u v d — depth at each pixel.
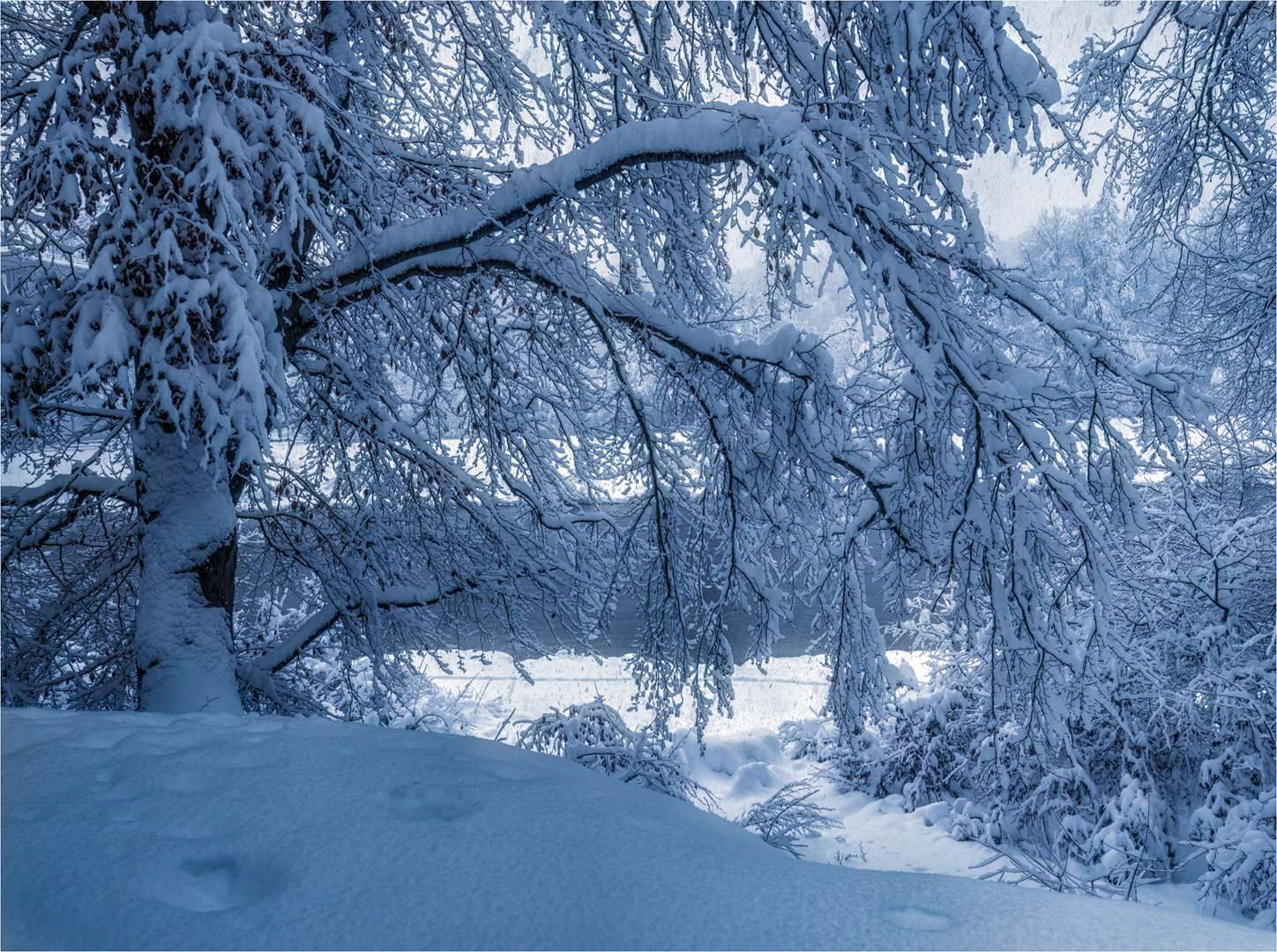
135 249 4.54
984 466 6.36
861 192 5.88
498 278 7.03
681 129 5.69
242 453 4.57
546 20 6.43
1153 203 10.82
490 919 2.11
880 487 7.08
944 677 12.07
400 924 2.08
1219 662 9.98
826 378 6.46
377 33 7.71
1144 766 9.94
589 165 5.78
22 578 7.75
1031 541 6.43
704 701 8.16
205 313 4.57
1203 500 11.05
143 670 5.27
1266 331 11.27
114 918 2.07
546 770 3.53
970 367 6.18
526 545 7.97
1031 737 6.92
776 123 5.50
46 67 5.80
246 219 4.84
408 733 3.91
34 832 2.52
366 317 7.77
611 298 6.95
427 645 8.70
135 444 5.66
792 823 8.09
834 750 12.80
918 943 2.05
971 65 6.14
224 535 5.64
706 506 7.98
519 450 7.91
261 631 9.44
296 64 5.07
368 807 2.78
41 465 6.86
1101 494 6.55
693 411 7.72
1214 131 10.02
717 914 2.17
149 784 2.95
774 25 6.52
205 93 4.57
